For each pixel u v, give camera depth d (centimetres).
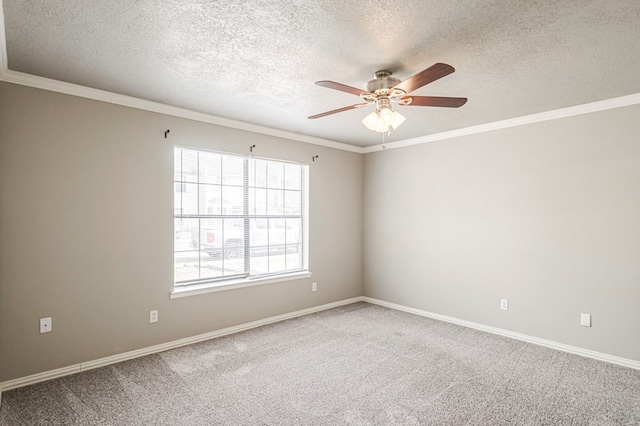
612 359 325
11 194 269
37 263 280
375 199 539
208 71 265
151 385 275
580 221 347
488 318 412
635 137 316
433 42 219
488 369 308
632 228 318
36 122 279
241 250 420
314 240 492
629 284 319
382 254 529
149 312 339
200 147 374
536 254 376
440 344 368
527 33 207
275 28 203
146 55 239
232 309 402
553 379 290
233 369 305
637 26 198
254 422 228
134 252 330
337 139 498
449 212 450
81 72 267
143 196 335
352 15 189
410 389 272
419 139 480
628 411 243
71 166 296
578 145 348
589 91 304
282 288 453
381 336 391
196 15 190
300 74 270
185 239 372
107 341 314
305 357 331
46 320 283
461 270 438
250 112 369
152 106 337
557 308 360
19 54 237
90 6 181
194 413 238
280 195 462
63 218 292
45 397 256
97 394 261
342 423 228
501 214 403
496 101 330
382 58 241
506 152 399
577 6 180
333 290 518
